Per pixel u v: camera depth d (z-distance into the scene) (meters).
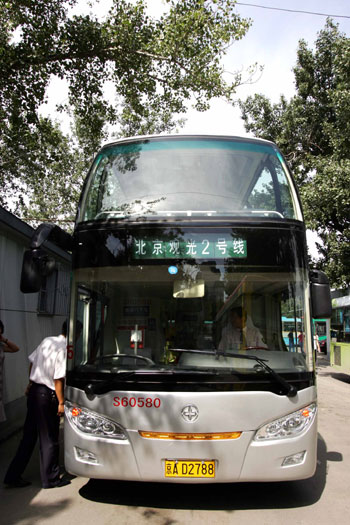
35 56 9.17
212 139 5.42
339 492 4.89
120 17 9.35
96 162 5.38
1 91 9.62
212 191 5.04
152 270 4.54
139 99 10.82
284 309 4.48
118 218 4.68
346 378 18.55
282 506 4.48
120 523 4.07
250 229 4.61
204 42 9.39
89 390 4.18
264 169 5.23
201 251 4.56
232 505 4.51
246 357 4.23
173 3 9.19
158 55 9.48
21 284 4.39
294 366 4.34
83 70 10.15
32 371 5.17
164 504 4.53
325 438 7.59
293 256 4.61
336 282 17.55
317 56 19.98
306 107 20.02
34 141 10.45
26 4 9.10
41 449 5.00
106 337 4.41
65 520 4.13
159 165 5.26
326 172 15.89
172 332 4.39
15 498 4.68
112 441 4.12
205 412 4.06
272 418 4.11
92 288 4.55
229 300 4.46
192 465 4.02
